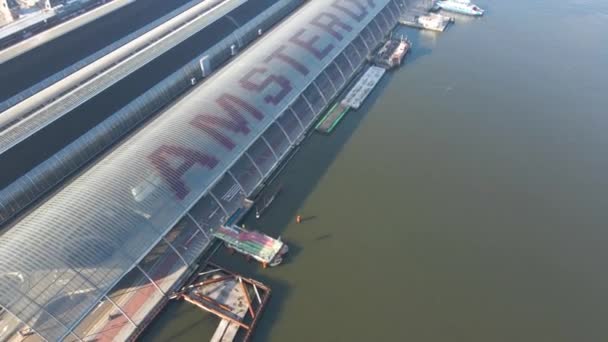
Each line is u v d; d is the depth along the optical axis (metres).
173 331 55.91
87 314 49.97
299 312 58.44
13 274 48.78
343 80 104.12
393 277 63.53
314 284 62.06
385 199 76.25
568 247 69.50
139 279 57.78
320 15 110.88
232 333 55.16
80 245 52.75
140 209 58.88
